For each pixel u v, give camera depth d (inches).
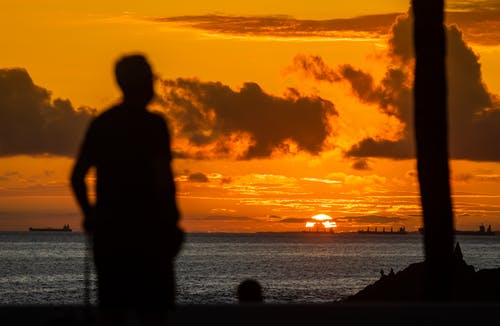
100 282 514.3
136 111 518.9
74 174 518.3
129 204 509.4
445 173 1087.0
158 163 512.4
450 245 1089.4
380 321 607.2
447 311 626.2
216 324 597.9
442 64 1087.0
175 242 514.3
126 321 613.6
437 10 1083.3
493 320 608.7
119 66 518.9
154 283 510.3
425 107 1085.1
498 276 2573.8
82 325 531.8
